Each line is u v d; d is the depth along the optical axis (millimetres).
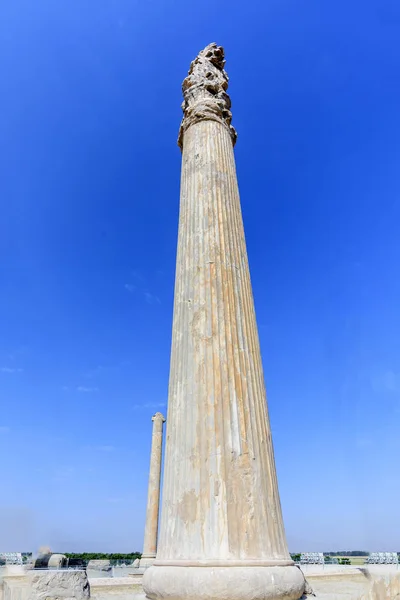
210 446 5621
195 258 7516
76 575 10828
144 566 20875
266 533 5199
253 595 4574
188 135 9711
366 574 16406
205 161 8852
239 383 6215
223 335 6570
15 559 20719
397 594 7492
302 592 5176
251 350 6758
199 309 6875
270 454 6055
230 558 4805
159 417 25766
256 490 5438
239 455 5594
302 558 27812
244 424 5875
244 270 7723
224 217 8023
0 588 11398
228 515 5117
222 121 9812
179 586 4730
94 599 10914
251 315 7270
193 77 10695
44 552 21031
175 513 5434
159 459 24609
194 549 4996
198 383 6195
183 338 6832
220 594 4520
